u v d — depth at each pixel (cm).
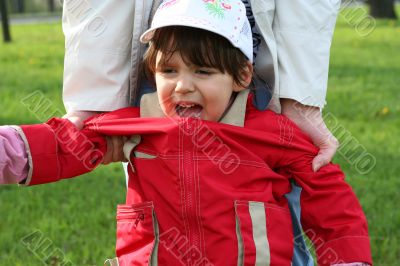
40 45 1550
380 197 559
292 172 283
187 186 267
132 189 282
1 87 974
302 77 289
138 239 274
